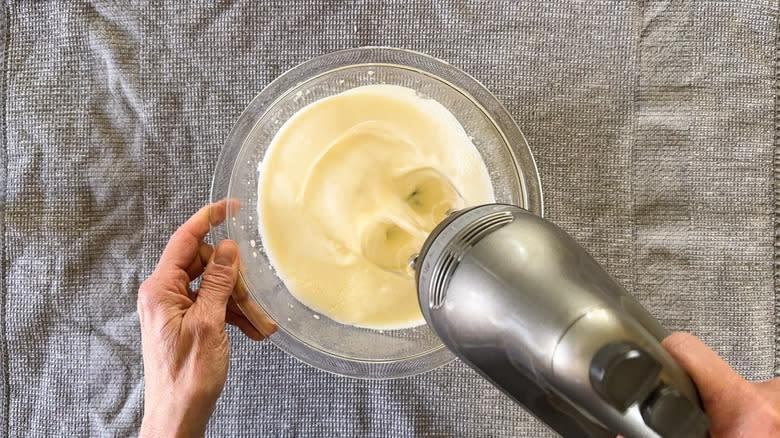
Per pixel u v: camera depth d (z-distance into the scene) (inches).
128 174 25.0
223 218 22.3
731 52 24.9
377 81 22.2
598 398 11.8
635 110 24.9
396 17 24.9
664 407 11.7
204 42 24.9
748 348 24.5
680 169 24.9
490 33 24.9
